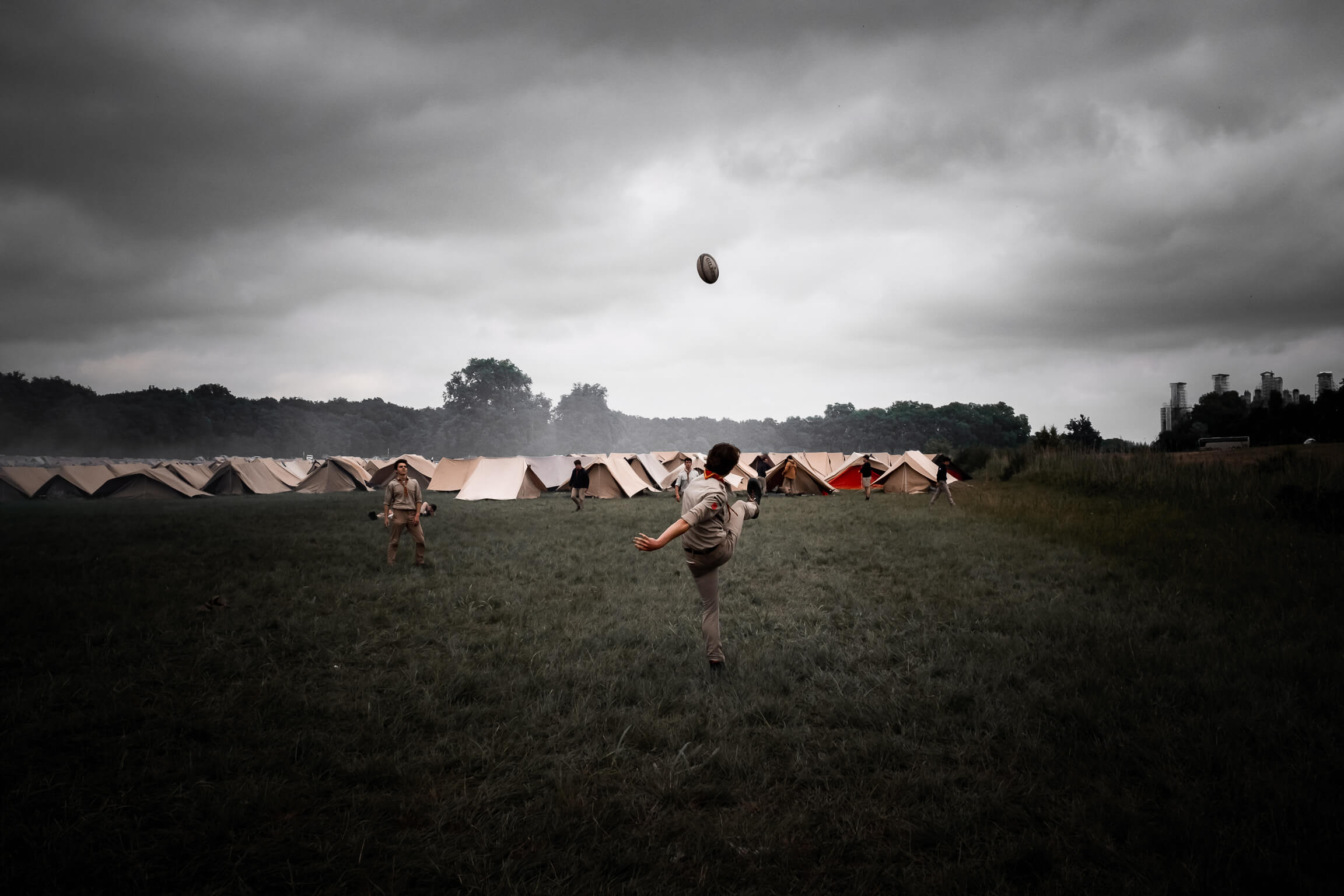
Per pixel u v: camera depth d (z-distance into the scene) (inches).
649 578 379.9
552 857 109.5
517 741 158.9
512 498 1146.0
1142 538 457.1
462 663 222.1
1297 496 507.8
